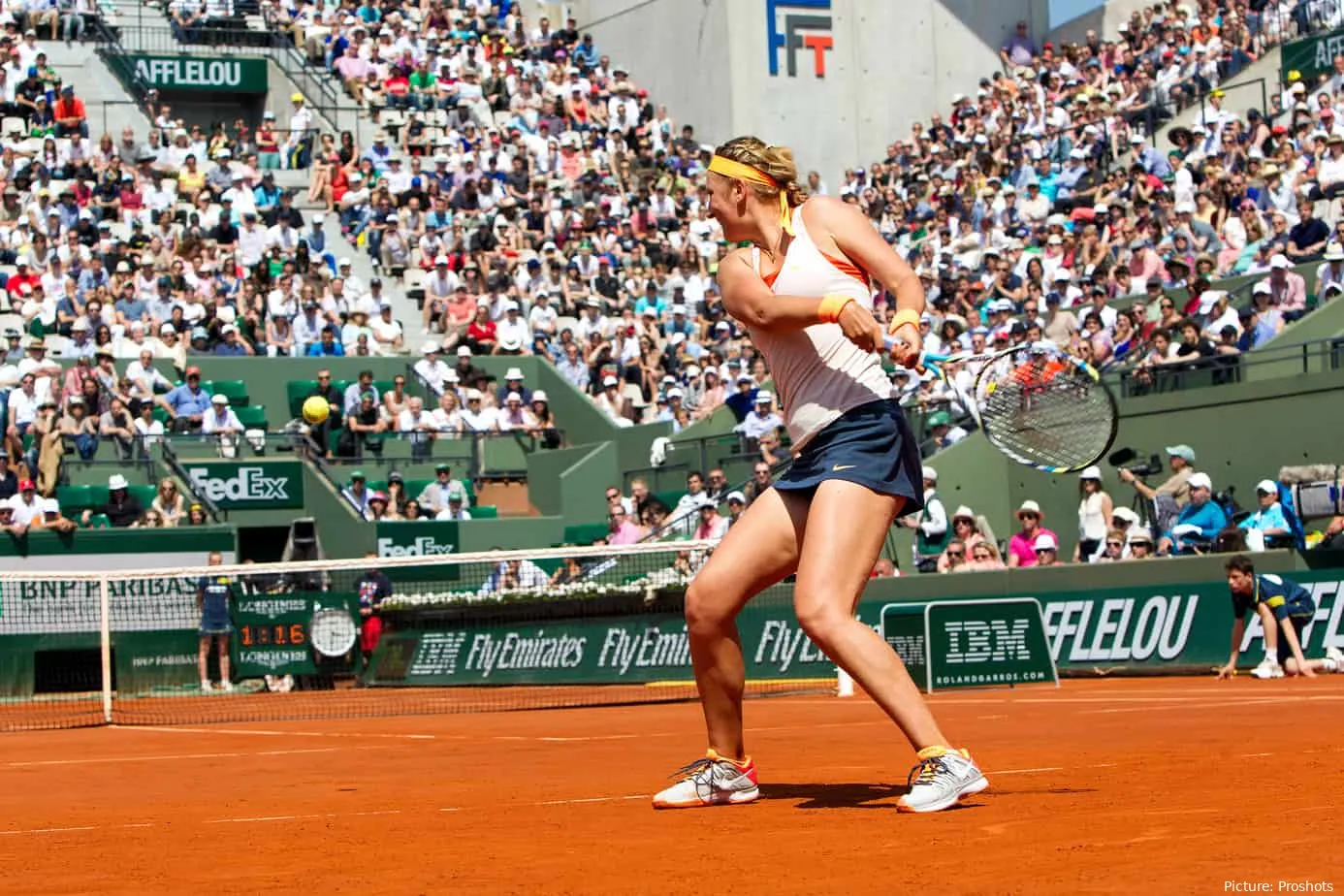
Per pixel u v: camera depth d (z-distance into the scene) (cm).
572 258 2997
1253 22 3186
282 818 623
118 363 2492
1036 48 4053
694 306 2967
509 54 3656
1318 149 2453
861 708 1348
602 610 1823
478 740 1130
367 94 3428
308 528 2409
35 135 2966
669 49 3931
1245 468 1980
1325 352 1902
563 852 473
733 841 480
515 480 2583
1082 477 1942
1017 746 853
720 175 567
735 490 2220
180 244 2750
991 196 2861
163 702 1880
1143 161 2802
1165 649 1641
